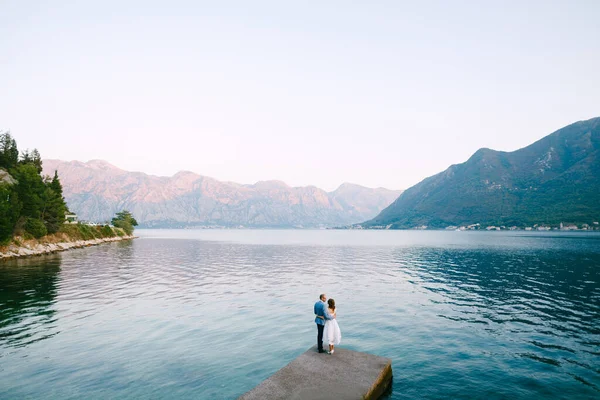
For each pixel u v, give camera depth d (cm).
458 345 2086
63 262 6512
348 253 10106
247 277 5000
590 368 1756
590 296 3578
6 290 3725
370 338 2209
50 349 1958
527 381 1603
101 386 1512
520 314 2834
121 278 4738
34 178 9269
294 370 1394
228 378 1605
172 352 1933
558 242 14850
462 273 5456
